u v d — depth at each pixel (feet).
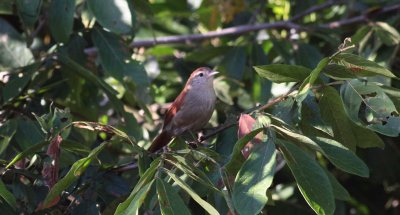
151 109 32.76
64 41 24.38
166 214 16.34
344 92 19.34
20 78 24.91
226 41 36.01
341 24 33.68
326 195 16.67
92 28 26.37
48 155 20.03
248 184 16.61
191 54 33.01
